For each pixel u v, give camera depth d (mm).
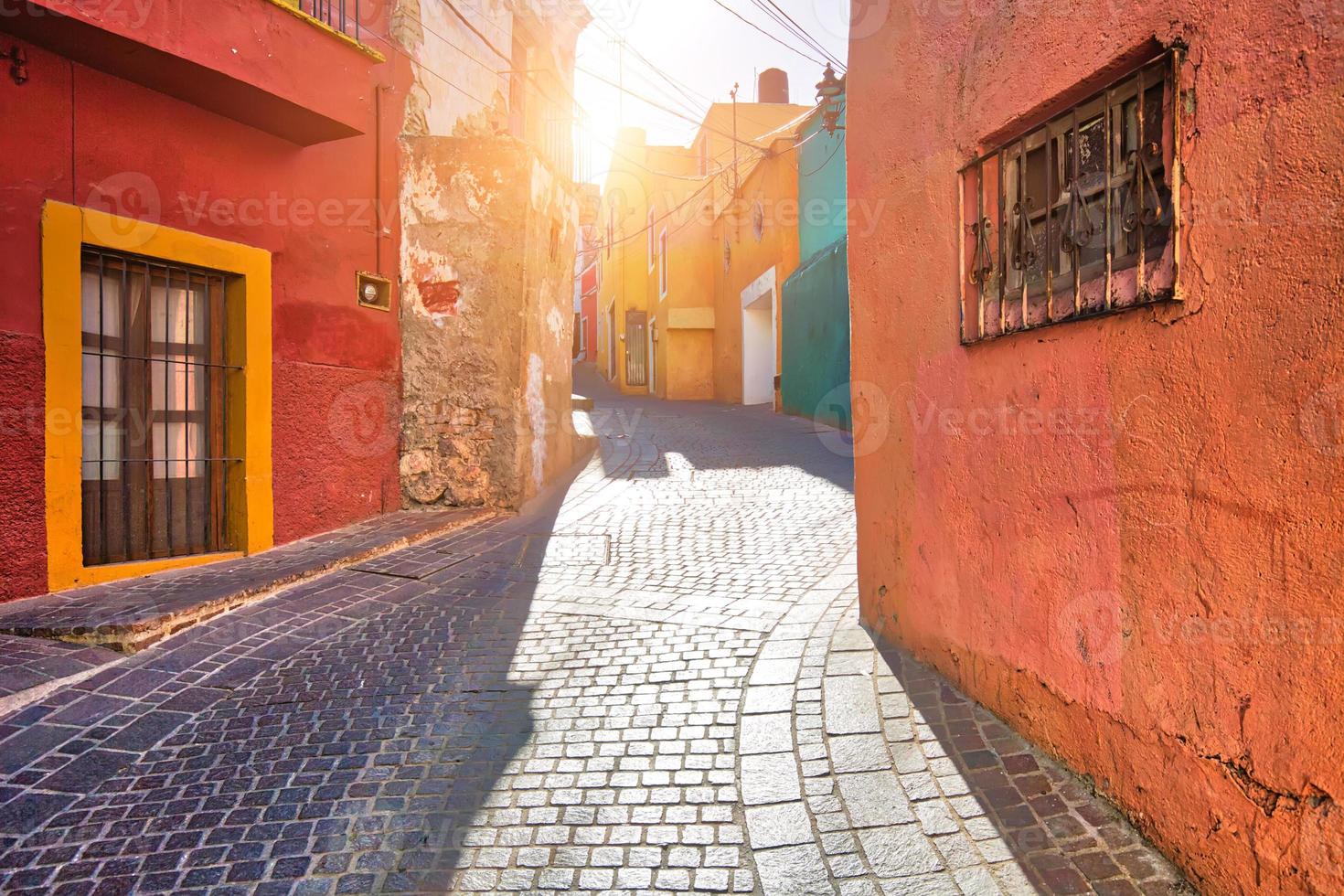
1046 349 2785
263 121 5898
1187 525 2189
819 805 2814
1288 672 1887
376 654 4328
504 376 7727
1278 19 1858
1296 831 1876
